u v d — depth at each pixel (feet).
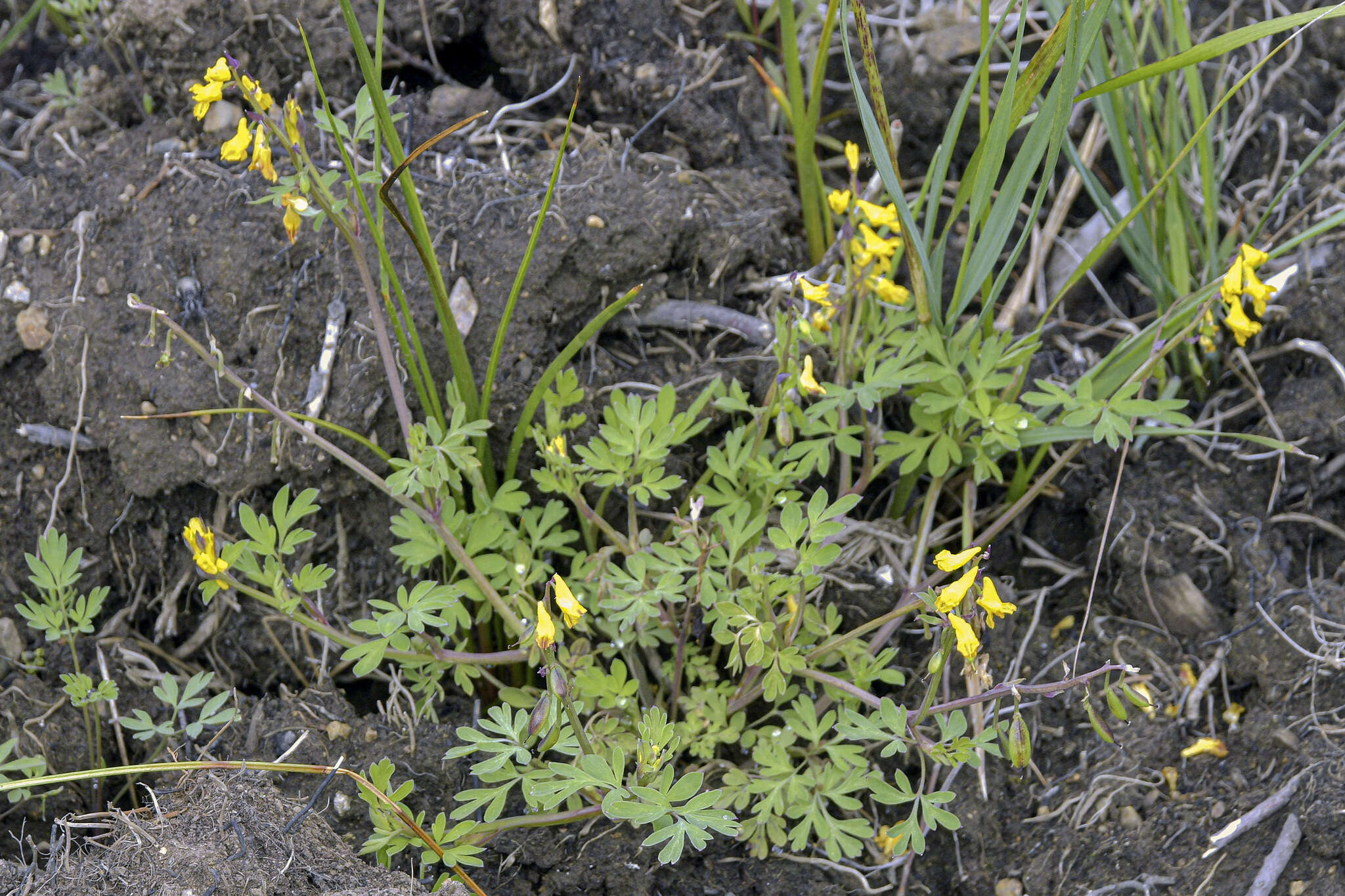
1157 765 4.12
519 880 4.04
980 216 4.16
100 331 4.23
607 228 4.27
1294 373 4.34
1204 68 4.58
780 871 4.09
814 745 4.07
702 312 4.33
